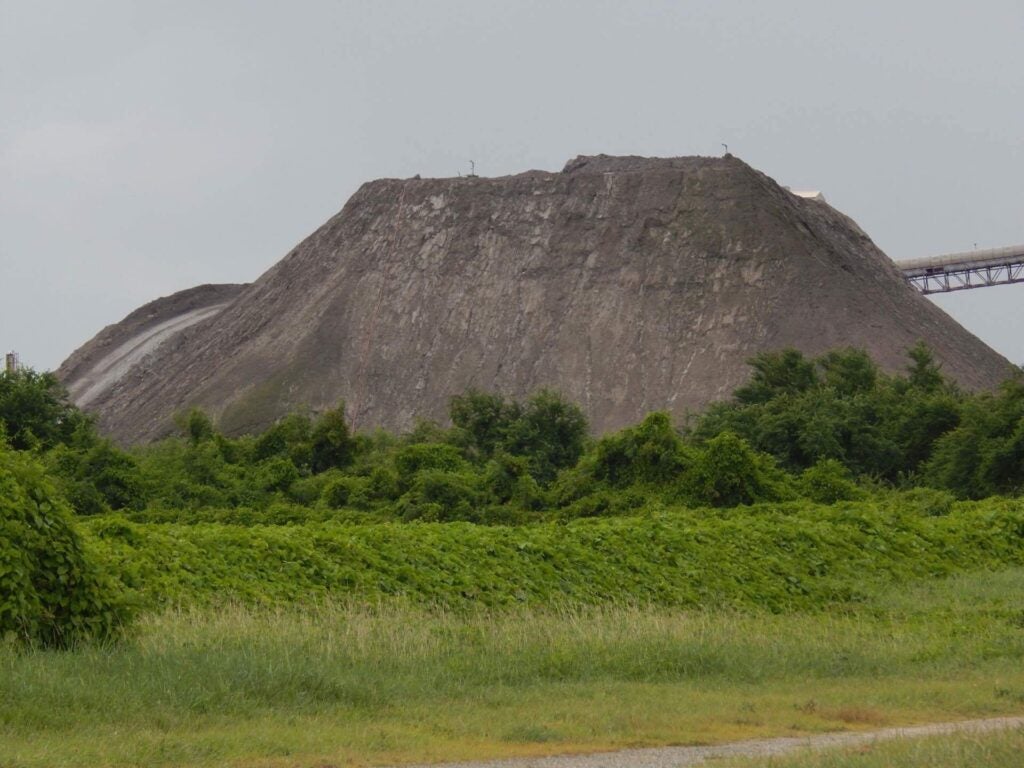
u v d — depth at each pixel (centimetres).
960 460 11138
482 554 5619
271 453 12644
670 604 5447
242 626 3828
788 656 3888
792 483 9300
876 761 2338
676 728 2872
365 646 3641
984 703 3241
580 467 9638
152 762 2350
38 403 11956
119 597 3509
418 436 14450
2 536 3300
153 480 9706
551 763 2483
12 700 2656
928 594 5931
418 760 2481
